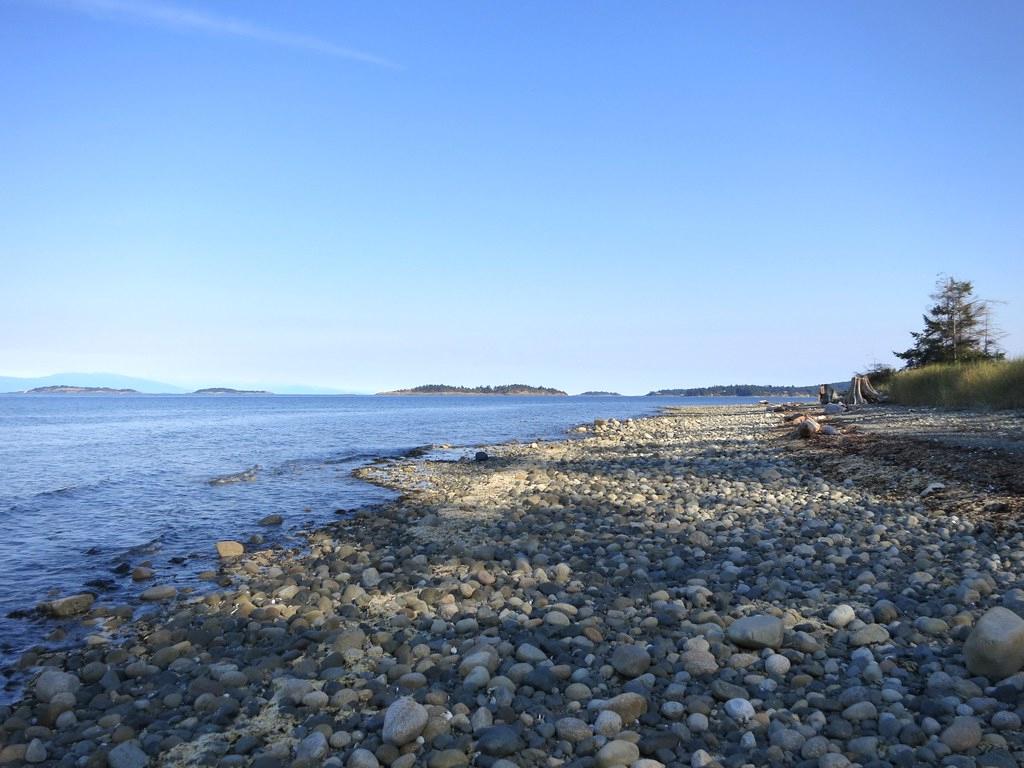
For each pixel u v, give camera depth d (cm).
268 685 617
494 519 1384
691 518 1298
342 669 630
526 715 516
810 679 554
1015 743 430
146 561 1170
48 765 498
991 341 5234
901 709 484
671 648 632
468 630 723
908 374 4219
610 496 1591
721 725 489
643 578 904
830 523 1170
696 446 2786
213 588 1000
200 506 1708
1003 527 997
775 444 2573
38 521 1523
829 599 756
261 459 2844
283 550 1234
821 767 425
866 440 2119
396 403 16362
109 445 3650
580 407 11594
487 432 4738
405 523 1405
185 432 4881
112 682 644
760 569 906
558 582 908
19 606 927
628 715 503
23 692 648
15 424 6328
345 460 2783
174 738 518
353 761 463
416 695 558
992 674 519
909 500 1267
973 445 1675
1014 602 661
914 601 718
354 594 884
